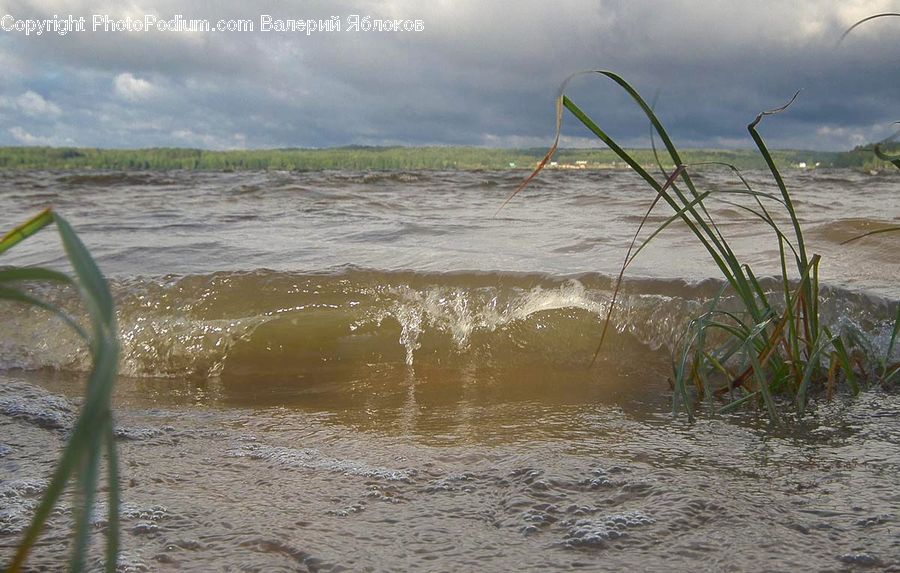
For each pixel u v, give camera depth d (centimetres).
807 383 233
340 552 136
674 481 170
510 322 321
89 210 834
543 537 142
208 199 979
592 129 193
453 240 520
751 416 227
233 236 557
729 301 313
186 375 302
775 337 241
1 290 43
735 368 282
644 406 243
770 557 132
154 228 628
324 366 302
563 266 391
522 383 276
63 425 225
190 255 452
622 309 319
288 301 333
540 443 204
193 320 323
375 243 505
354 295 338
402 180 1412
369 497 164
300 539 141
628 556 134
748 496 161
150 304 331
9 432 216
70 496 163
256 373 299
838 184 1309
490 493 166
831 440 203
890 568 128
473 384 277
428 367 301
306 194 1052
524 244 495
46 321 336
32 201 977
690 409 223
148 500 162
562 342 311
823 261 414
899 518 148
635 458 189
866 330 295
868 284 351
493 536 143
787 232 520
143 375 304
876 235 482
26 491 167
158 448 202
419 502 161
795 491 164
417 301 333
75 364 317
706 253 446
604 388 266
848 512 151
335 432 220
